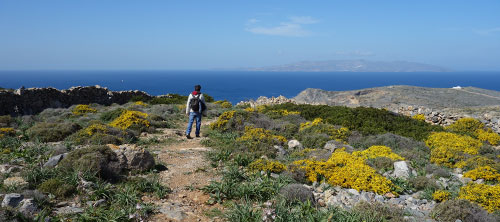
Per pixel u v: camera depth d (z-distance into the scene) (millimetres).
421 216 7043
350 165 9664
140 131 15266
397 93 101188
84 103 30750
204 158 10992
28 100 25125
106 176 8086
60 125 14289
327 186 8773
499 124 20688
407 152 12891
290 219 5973
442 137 15398
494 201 7520
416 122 20094
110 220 5711
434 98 94750
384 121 19469
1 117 16938
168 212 6445
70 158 8266
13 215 5340
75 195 6863
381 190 8273
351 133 16578
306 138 15125
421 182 9000
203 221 6219
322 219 6195
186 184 8289
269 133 15148
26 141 12820
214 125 17000
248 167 9570
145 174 8945
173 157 11039
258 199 7301
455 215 6777
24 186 6855
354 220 6227
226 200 7289
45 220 5434
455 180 9852
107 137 12445
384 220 6375
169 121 19891
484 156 12750
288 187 7504
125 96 35531
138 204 6309
